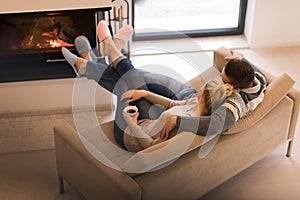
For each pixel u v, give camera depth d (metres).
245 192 2.85
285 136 2.94
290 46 4.36
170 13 4.39
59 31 3.33
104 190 2.34
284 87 2.73
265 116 2.72
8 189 2.85
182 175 2.38
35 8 3.08
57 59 3.34
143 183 2.24
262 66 4.07
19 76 3.31
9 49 3.33
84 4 3.14
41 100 3.44
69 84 3.39
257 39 4.29
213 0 4.40
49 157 3.08
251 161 2.80
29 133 3.27
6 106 3.43
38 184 2.89
